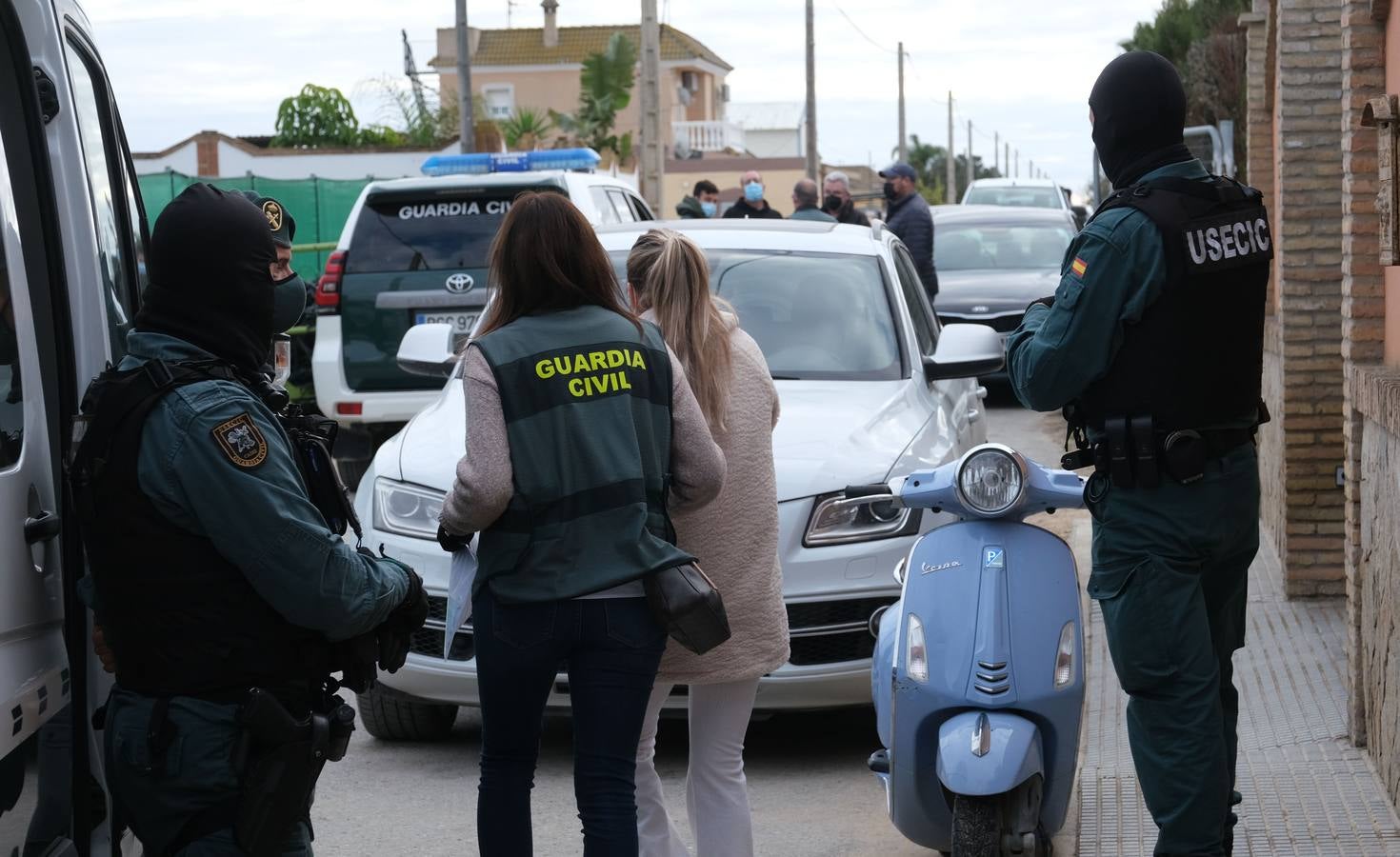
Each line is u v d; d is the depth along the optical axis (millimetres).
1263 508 9289
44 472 3102
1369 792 5031
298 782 2994
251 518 2877
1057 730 4137
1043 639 4109
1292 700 6047
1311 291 7410
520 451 3594
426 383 11055
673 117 68812
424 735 6148
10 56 3240
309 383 13086
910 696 4168
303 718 3051
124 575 2928
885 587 5578
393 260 11094
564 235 3727
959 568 4195
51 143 3385
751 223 7566
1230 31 25031
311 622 2961
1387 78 5453
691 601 3607
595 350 3693
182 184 21062
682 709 5594
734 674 4152
